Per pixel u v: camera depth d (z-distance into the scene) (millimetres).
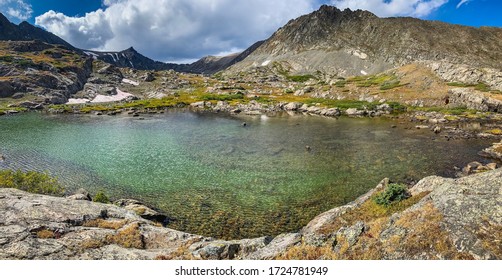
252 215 33812
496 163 51125
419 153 58219
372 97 152875
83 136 76062
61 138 73250
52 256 17328
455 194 17281
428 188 25750
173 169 49344
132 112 126625
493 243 13445
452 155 56625
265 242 21500
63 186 41531
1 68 162000
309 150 61344
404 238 15578
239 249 20734
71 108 134750
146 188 41438
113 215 25531
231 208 35531
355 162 52469
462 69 147500
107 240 20641
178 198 38281
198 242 21891
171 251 20141
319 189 40688
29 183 32750
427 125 92312
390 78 172500
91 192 39781
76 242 19453
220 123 100188
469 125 91188
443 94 135000
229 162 52969
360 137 74688
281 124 98062
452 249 13930
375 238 16750
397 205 23891
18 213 22078
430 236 14875
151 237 22422
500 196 15805
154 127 91125
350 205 28281
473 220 14805
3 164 51031
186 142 69562
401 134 78125
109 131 83500
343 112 131375
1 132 79500
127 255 18703
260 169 49156
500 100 111750
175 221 32531
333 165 50906
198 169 49312
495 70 142000
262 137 75500
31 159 54344
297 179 44469
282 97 182625
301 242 18703
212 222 32312
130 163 52531
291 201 37219
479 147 62750
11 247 17516
